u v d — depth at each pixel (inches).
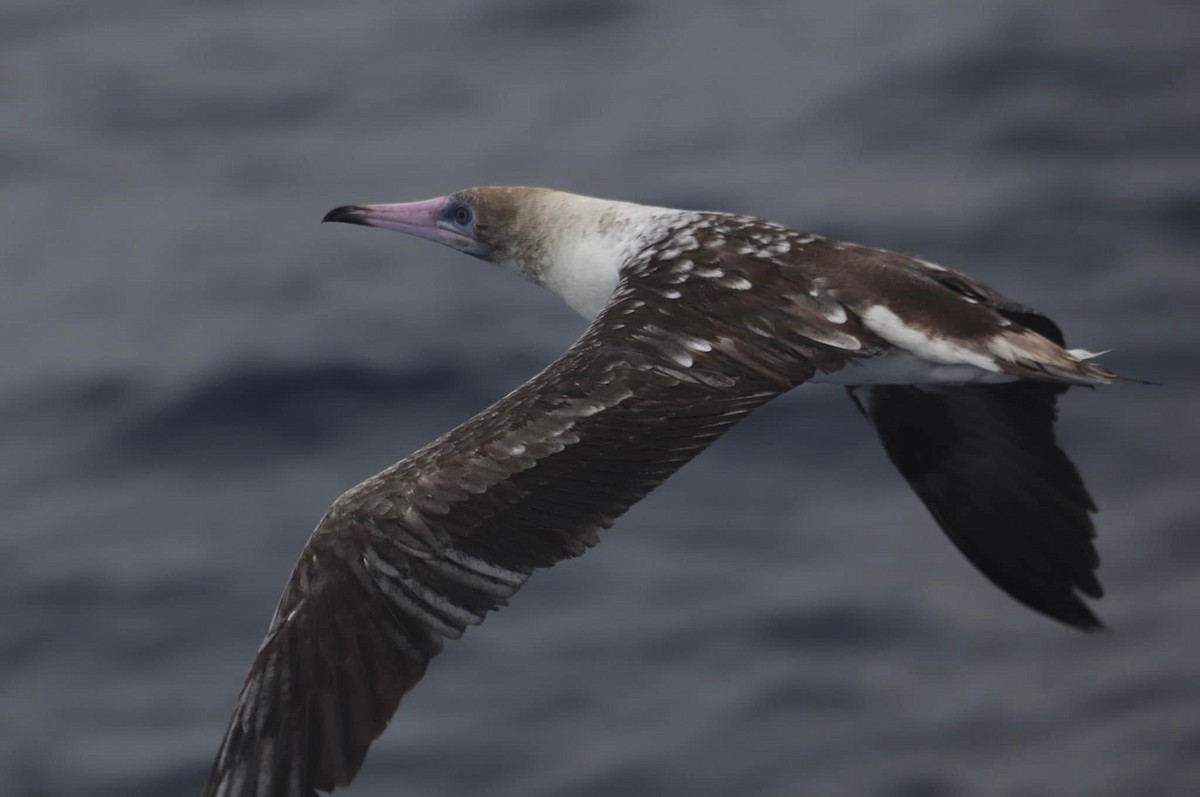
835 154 1094.4
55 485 808.3
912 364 382.0
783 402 834.8
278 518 781.9
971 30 1215.6
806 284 384.2
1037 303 919.7
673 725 676.7
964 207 1015.0
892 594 733.3
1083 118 1105.4
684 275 386.3
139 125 1192.2
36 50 1311.5
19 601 737.0
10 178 1128.2
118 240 1042.7
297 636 311.7
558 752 665.0
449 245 492.1
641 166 1093.1
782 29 1277.1
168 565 753.0
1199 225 981.2
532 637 717.3
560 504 322.3
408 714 683.4
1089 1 1231.5
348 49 1284.4
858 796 645.3
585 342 360.2
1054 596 456.1
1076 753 665.0
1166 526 762.2
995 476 458.0
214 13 1368.1
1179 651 706.2
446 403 861.8
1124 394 836.6
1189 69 1147.3
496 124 1167.0
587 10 1317.7
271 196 1090.1
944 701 688.4
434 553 313.4
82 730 679.7
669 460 334.3
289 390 866.1
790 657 708.0
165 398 860.6
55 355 906.7
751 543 764.0
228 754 308.5
